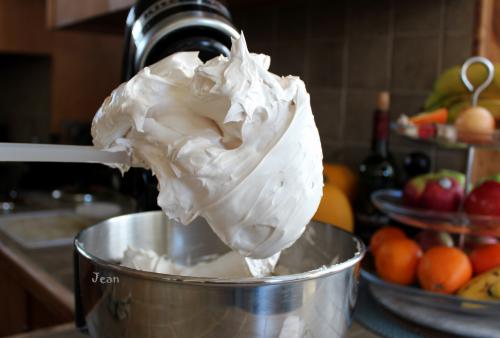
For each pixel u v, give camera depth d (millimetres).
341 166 1266
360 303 942
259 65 603
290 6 1427
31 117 2596
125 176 953
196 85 603
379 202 1033
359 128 1316
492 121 958
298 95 613
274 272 797
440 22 1162
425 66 1193
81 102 2354
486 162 1192
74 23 1661
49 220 1567
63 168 2109
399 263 910
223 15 888
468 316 857
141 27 867
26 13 2189
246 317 556
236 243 616
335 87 1355
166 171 607
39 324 1145
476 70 1035
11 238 1384
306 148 610
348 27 1312
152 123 610
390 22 1237
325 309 593
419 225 976
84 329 677
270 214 601
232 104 578
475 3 1107
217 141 607
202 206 604
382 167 1153
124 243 762
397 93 1243
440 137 967
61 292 1020
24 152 589
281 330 571
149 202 875
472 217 947
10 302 1269
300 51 1423
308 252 782
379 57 1264
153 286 560
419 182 1036
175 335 566
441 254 882
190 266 814
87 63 2338
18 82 2723
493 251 891
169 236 804
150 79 616
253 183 593
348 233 716
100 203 1727
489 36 1150
